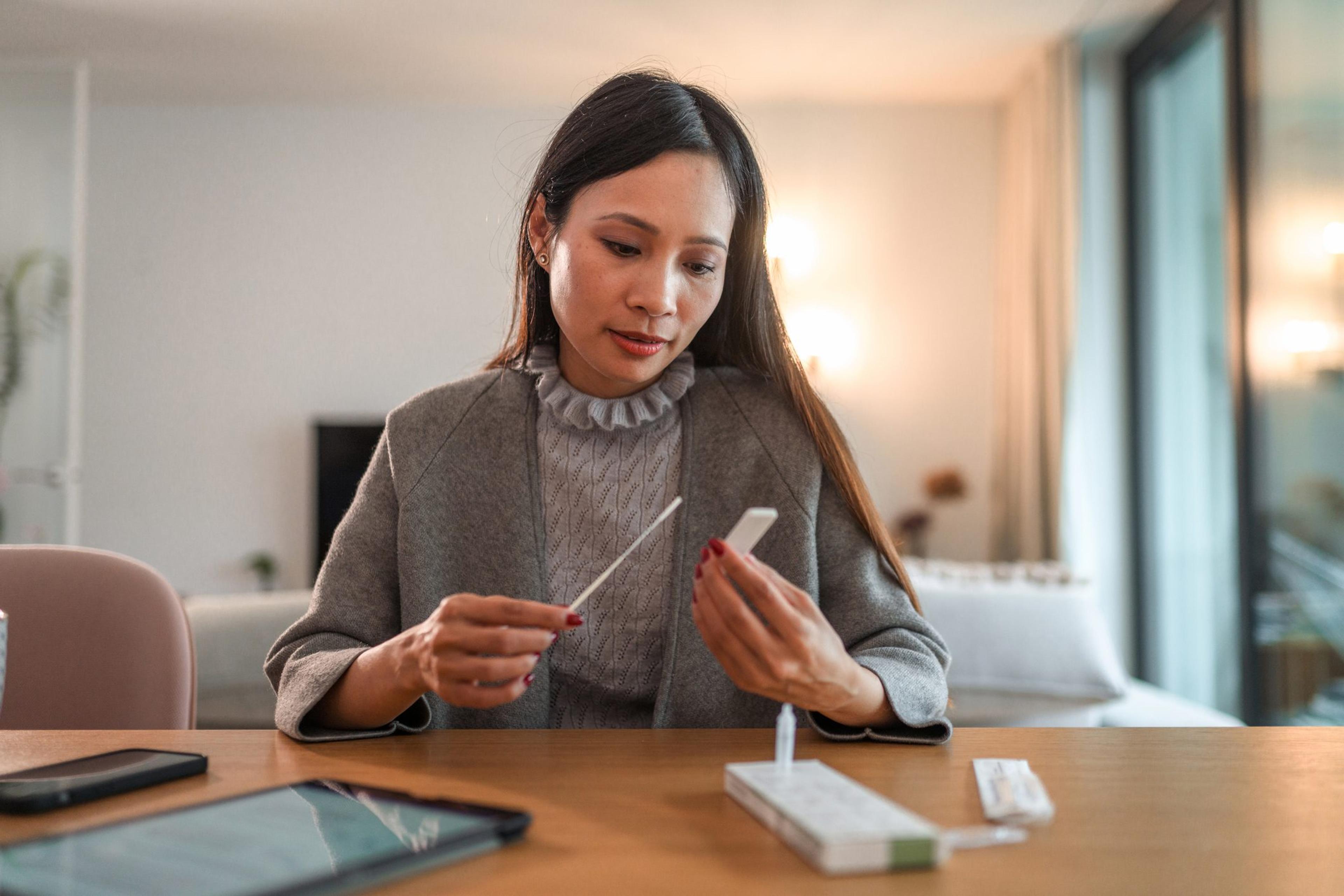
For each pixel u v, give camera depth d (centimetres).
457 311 518
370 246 519
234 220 518
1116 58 458
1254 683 335
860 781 72
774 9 412
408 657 80
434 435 109
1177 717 254
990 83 487
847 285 510
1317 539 296
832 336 507
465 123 520
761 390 113
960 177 512
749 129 117
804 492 107
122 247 516
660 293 94
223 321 516
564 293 98
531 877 52
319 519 508
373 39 443
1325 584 291
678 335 99
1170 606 416
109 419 512
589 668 109
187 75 480
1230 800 68
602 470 110
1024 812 62
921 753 81
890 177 512
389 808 59
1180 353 407
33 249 408
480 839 55
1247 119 346
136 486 511
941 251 511
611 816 62
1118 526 451
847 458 108
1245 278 345
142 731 86
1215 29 374
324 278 518
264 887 46
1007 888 52
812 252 509
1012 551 471
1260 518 334
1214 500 372
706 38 441
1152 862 56
